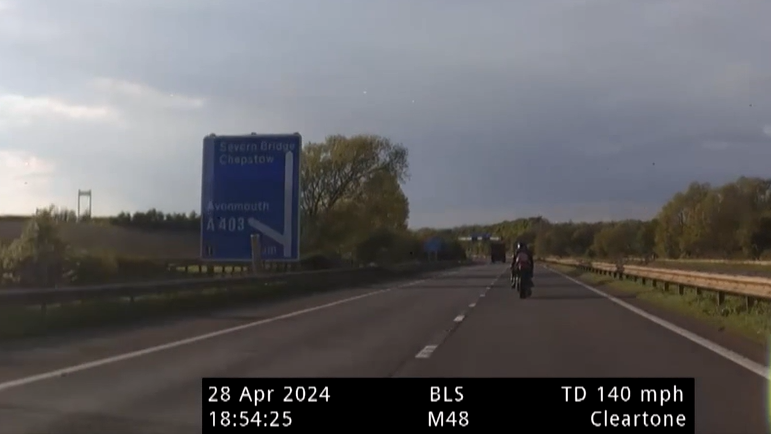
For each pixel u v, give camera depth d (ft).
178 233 162.91
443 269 306.35
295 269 181.68
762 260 270.87
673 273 104.99
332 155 229.45
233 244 104.53
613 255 393.29
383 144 232.53
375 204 230.07
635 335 58.13
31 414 31.22
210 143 105.40
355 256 239.50
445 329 63.05
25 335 58.75
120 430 28.76
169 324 67.92
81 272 120.16
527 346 51.47
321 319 73.00
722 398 34.09
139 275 142.10
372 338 56.44
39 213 114.11
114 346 52.11
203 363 44.04
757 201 296.10
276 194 104.06
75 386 37.14
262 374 40.11
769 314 65.67
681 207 329.93
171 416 30.96
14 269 109.60
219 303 93.76
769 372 40.55
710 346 51.19
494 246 432.25
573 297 108.68
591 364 43.21
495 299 104.37
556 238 572.92
